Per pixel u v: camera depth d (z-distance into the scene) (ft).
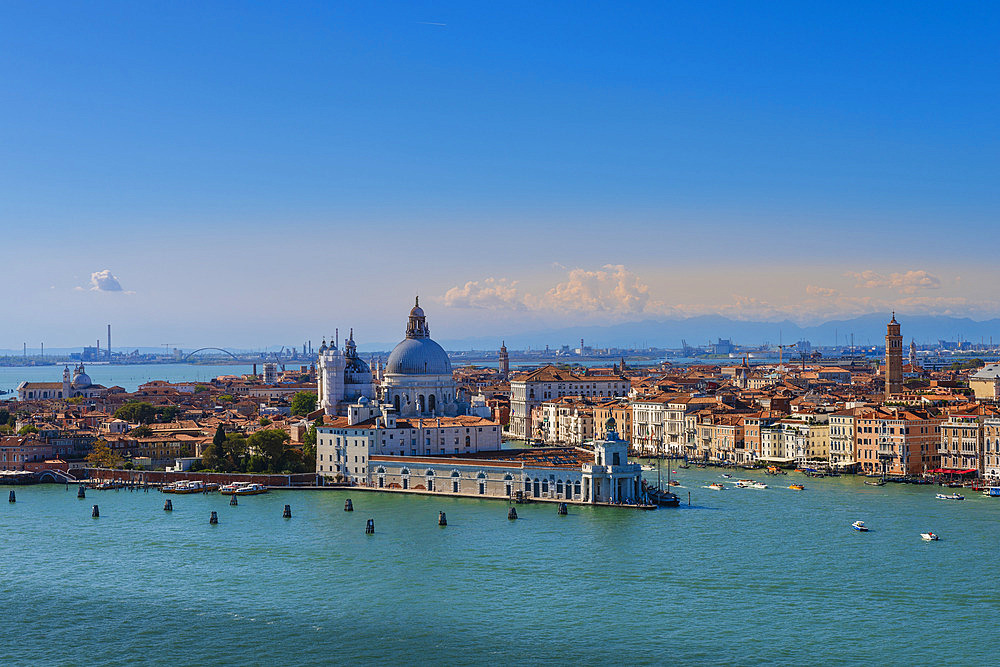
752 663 641.40
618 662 644.69
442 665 643.04
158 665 649.61
